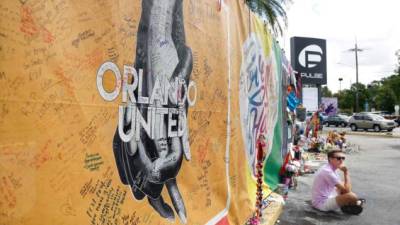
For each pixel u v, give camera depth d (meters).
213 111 4.50
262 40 7.18
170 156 3.47
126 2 2.80
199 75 4.10
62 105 2.19
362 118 41.19
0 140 1.84
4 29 1.86
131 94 2.86
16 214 1.92
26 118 1.97
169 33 3.44
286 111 10.04
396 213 7.34
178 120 3.62
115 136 2.67
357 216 7.12
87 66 2.39
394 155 17.70
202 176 4.16
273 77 8.27
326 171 7.48
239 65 5.59
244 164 5.79
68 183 2.23
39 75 2.04
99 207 2.49
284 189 8.34
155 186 3.21
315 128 20.25
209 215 4.26
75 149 2.29
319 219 6.89
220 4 4.77
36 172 2.03
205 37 4.27
